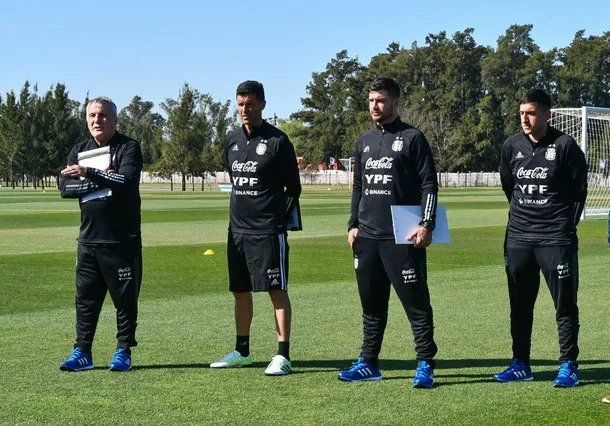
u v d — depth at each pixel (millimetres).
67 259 17297
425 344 7398
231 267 8102
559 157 7465
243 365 8141
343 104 123062
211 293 12969
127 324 7980
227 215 35188
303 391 7145
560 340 7473
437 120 104562
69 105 94938
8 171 93312
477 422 6207
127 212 7941
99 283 8008
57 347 8914
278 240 7945
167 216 34469
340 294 12812
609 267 16094
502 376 7520
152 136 117938
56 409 6539
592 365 8148
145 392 7078
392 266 7441
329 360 8367
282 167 7953
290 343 9195
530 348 8344
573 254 7523
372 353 7594
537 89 7512
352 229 7750
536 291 7676
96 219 7891
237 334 8172
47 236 23828
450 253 18703
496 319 10641
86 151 8117
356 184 7777
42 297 12438
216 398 6902
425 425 6129
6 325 10211
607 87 115062
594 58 113375
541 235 7520
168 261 17188
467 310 11312
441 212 7547
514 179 7719
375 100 7508
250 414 6414
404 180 7477
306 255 18234
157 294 12859
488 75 112562
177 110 83188
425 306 7441
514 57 113375
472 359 8438
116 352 7961
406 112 102750
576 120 34594
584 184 7520
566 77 111812
